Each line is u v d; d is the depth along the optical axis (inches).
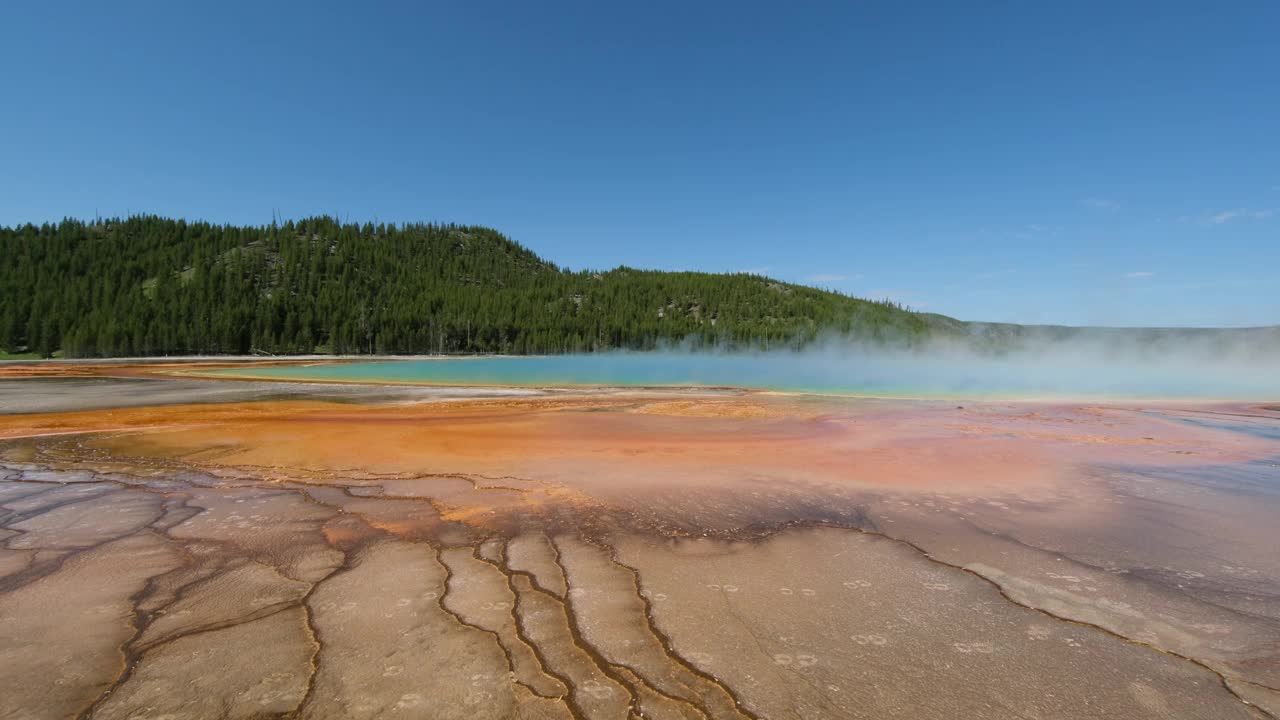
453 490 281.4
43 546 203.9
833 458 358.9
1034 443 415.2
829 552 200.7
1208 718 113.5
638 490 281.6
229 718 111.3
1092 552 199.9
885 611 157.1
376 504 257.6
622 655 134.6
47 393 836.0
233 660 130.7
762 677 126.4
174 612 153.9
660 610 157.0
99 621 148.7
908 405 674.2
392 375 1357.0
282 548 202.8
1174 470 325.4
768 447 396.8
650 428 483.5
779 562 191.9
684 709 115.3
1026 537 215.3
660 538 215.2
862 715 114.1
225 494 274.5
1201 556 195.6
